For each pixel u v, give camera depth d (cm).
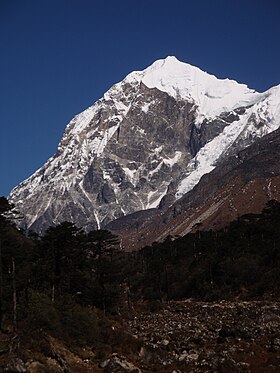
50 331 6362
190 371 5853
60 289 8188
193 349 6788
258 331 7456
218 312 9662
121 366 5834
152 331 7906
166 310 10850
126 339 6888
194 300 12800
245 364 6094
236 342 7138
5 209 7956
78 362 6003
